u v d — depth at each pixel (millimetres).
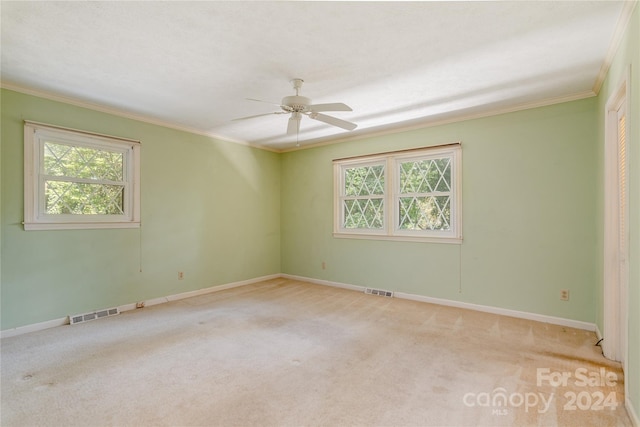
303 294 4625
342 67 2625
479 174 3803
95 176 3619
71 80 2896
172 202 4301
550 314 3389
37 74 2777
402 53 2402
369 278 4746
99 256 3641
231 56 2441
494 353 2646
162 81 2908
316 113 2975
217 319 3521
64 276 3387
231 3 1817
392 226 4520
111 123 3701
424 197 4305
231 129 4520
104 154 3697
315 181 5375
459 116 3893
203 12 1901
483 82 2932
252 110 3713
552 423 1780
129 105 3549
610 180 2533
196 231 4582
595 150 3133
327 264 5227
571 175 3273
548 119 3385
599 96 2982
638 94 1737
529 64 2584
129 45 2285
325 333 3104
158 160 4148
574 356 2582
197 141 4586
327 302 4203
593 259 3160
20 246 3107
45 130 3221
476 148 3826
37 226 3188
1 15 1922
